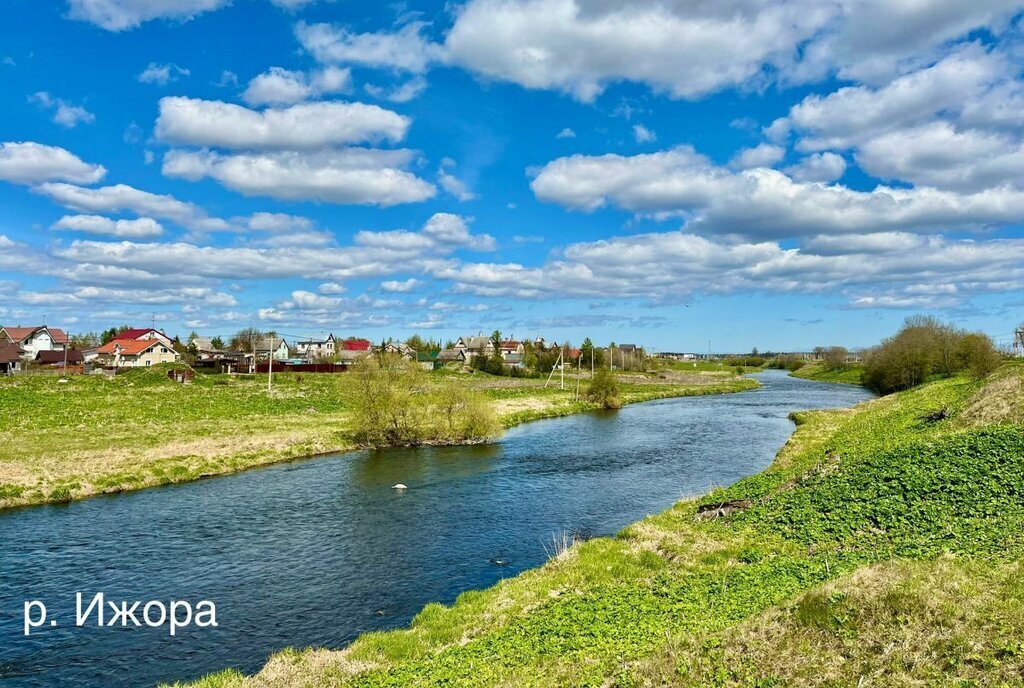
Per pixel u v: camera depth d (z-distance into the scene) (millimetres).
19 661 17312
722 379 155750
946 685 9648
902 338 105438
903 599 12156
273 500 34562
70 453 42781
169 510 32469
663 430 63219
